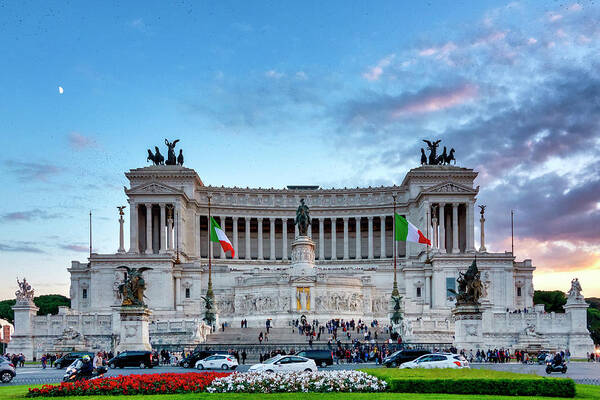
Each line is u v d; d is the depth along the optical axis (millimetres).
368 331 141625
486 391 57781
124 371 89938
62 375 89062
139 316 101562
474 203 198625
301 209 179500
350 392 58469
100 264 179125
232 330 147500
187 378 60375
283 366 77562
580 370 95438
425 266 181625
